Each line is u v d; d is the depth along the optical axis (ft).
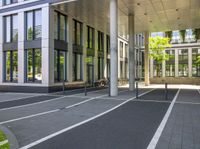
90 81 88.43
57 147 18.81
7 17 75.31
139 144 19.40
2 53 75.46
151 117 30.30
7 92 68.54
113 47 55.77
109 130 23.99
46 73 64.13
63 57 72.38
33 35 68.69
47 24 64.54
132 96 54.24
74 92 65.21
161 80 125.70
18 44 70.85
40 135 22.49
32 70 68.39
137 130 23.89
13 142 20.29
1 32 75.56
